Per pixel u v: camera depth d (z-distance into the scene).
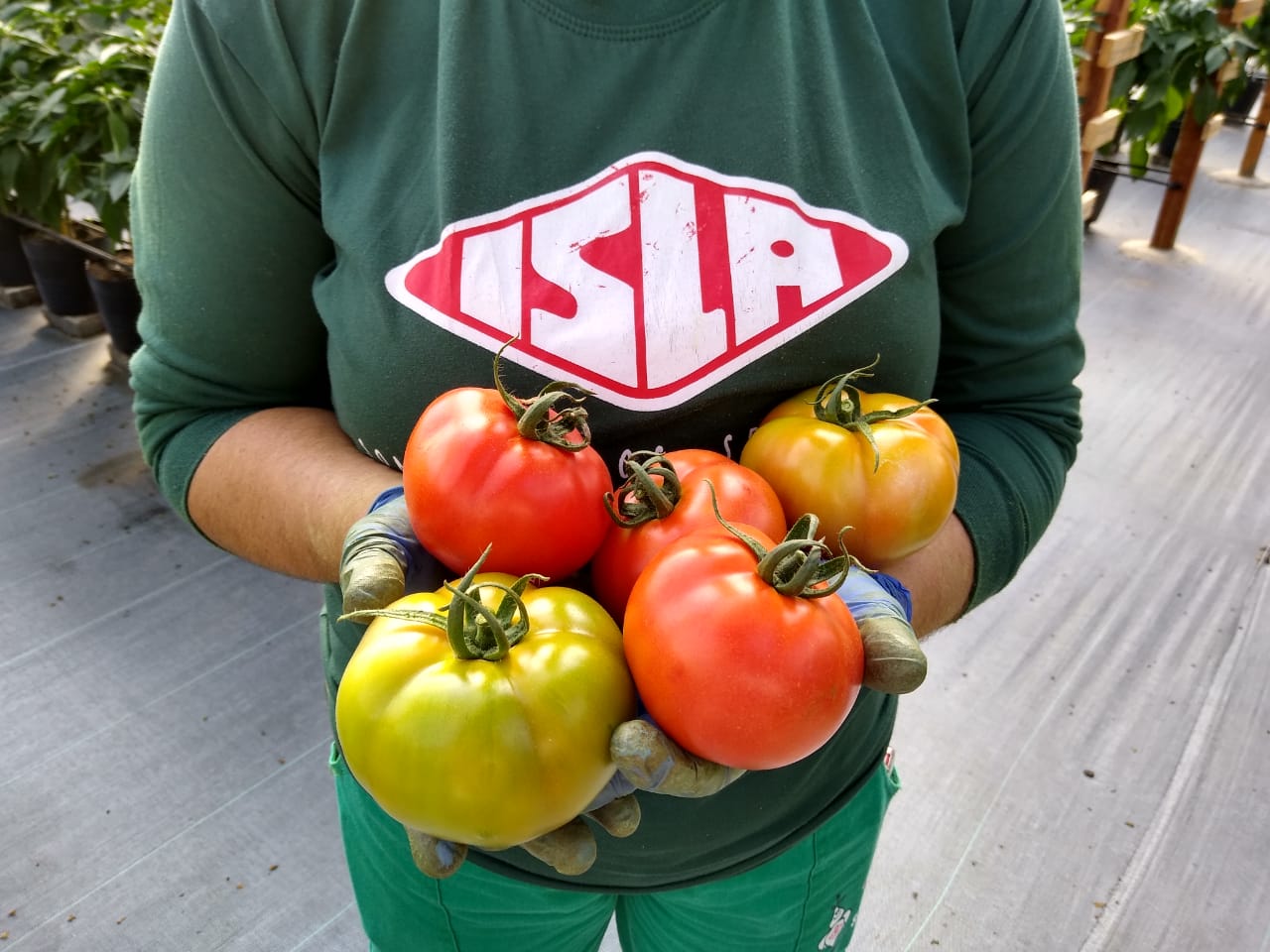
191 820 1.68
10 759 1.76
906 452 0.56
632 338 0.64
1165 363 3.29
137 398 0.83
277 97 0.68
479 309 0.64
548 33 0.65
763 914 0.81
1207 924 1.61
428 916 0.81
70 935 1.51
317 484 0.71
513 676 0.44
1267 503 2.63
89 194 2.50
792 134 0.65
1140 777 1.85
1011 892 1.64
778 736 0.44
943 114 0.69
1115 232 4.38
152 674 1.95
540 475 0.50
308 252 0.75
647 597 0.46
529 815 0.45
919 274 0.69
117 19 2.79
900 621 0.49
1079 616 2.21
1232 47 3.76
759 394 0.67
